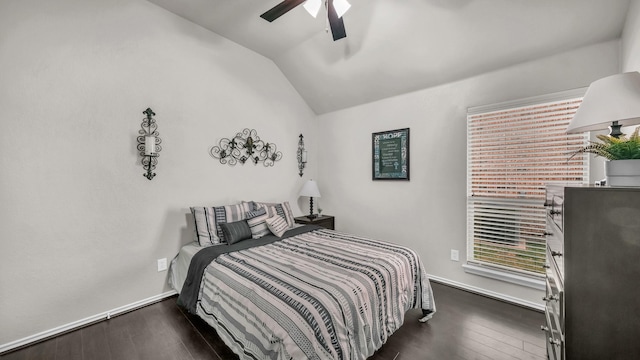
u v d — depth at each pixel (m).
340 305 1.45
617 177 1.02
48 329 1.99
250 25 2.85
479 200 2.67
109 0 2.27
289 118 3.87
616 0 1.74
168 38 2.63
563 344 0.96
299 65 3.53
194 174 2.84
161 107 2.59
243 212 2.95
